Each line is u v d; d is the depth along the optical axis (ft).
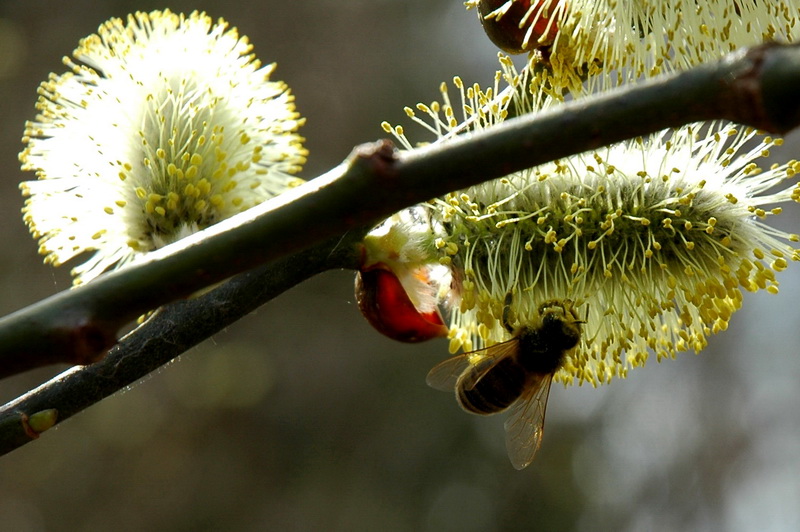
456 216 0.71
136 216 0.74
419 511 1.54
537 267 0.72
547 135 0.58
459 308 0.72
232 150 0.75
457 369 0.78
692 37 0.70
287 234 0.59
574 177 0.72
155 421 1.53
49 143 0.75
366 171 0.59
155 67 0.75
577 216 0.71
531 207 0.72
